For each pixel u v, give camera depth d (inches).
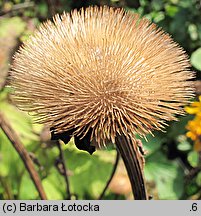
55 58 3.3
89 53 3.3
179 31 8.3
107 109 3.3
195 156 7.9
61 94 3.3
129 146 3.5
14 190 7.1
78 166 7.1
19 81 3.4
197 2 8.5
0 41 5.9
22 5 7.8
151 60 3.4
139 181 3.6
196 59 7.9
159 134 7.7
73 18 3.5
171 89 3.4
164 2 8.6
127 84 3.3
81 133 3.3
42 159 6.9
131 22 3.5
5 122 4.6
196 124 5.9
